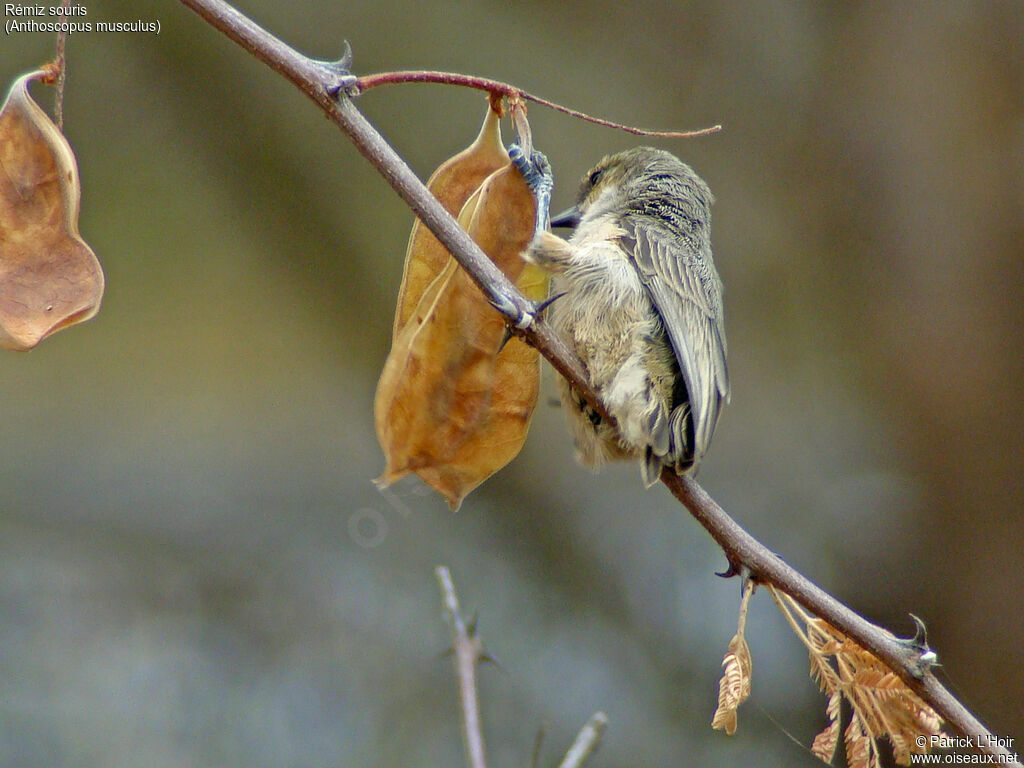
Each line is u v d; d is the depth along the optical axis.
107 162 15.60
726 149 13.16
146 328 16.58
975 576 11.62
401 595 13.79
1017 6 11.21
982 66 11.30
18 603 12.90
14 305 4.68
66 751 11.48
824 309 12.59
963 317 11.45
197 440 15.81
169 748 11.89
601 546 13.91
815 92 12.38
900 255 11.73
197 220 16.39
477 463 5.75
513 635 13.22
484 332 5.54
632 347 6.31
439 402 5.60
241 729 12.26
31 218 4.75
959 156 11.40
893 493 12.12
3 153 4.73
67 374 16.36
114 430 15.60
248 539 14.24
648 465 6.03
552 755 12.20
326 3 14.34
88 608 13.12
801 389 13.77
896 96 11.70
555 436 13.96
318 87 4.79
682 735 12.70
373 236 13.70
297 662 12.90
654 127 13.96
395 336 5.64
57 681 12.34
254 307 16.88
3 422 15.52
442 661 13.09
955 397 11.55
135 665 12.51
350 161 13.53
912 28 11.65
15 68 14.28
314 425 16.09
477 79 5.11
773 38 12.94
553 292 6.44
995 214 11.30
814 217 12.36
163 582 13.50
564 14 13.73
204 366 16.56
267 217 13.31
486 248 5.81
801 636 5.11
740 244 13.98
